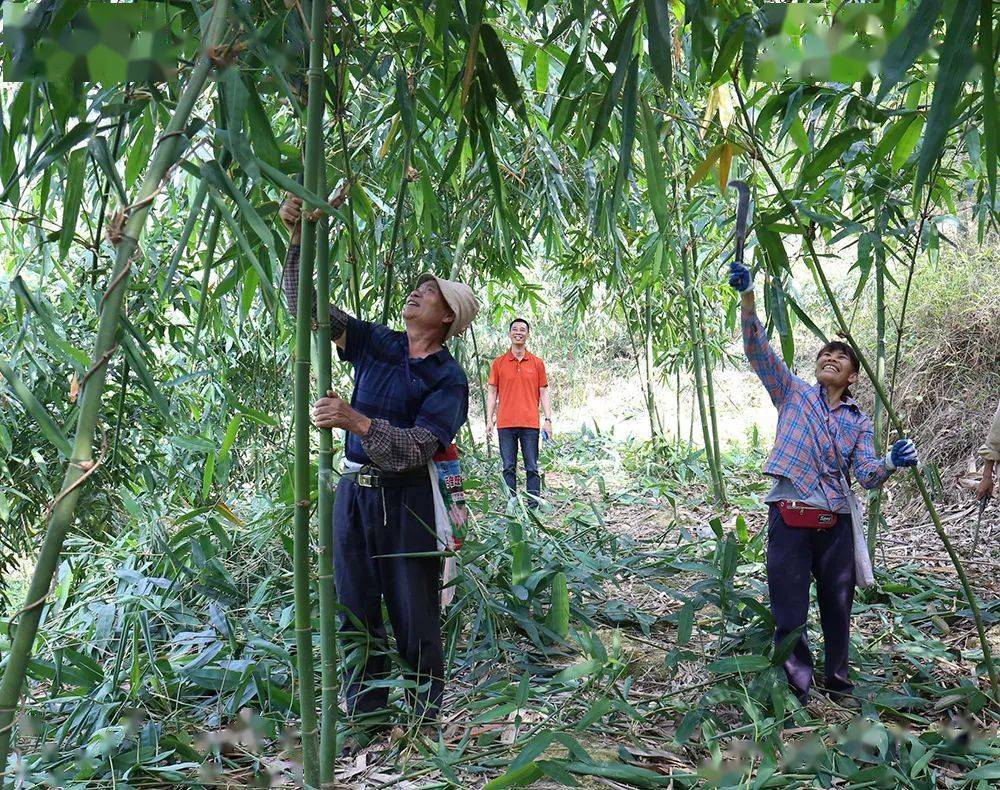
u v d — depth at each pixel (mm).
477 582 3521
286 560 3842
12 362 3635
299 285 2023
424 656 2787
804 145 3162
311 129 1930
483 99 2375
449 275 5176
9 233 3189
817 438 3100
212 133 1636
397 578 2770
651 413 8453
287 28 2029
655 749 2721
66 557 3773
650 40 1600
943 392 6633
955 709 3066
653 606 4324
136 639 2771
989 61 1310
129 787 2412
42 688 3238
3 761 1344
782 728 2873
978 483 3723
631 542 5188
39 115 2029
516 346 6691
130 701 2809
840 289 8258
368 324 2828
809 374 9805
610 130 3225
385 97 3783
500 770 2561
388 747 2697
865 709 2928
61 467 4074
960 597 4270
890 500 6348
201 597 3537
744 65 1743
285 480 3721
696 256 6770
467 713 2986
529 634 3559
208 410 4645
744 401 12680
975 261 6879
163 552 3562
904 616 4035
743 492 7176
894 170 3322
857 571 3168
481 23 2082
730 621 3492
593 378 14875
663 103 4168
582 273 7098
